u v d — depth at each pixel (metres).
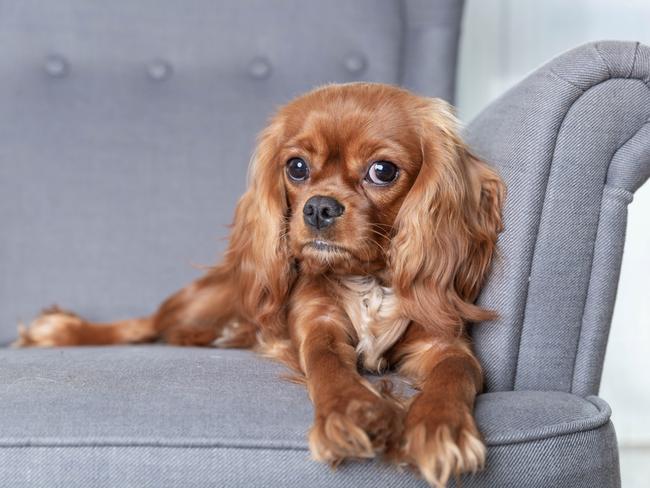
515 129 0.94
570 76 0.91
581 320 0.93
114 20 1.36
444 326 0.94
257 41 1.37
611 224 0.92
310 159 0.97
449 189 0.95
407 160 0.96
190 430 0.79
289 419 0.81
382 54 1.38
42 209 1.32
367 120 0.95
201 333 1.19
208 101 1.36
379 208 0.96
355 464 0.79
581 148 0.91
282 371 0.92
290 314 1.01
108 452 0.79
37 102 1.35
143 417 0.80
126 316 1.31
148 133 1.35
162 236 1.33
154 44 1.36
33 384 0.86
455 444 0.76
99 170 1.33
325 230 0.93
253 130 1.35
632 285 1.61
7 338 1.30
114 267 1.32
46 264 1.31
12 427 0.80
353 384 0.82
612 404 1.63
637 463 1.50
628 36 1.57
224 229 1.33
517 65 1.58
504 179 0.95
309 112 0.98
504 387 0.93
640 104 0.91
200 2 1.37
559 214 0.92
